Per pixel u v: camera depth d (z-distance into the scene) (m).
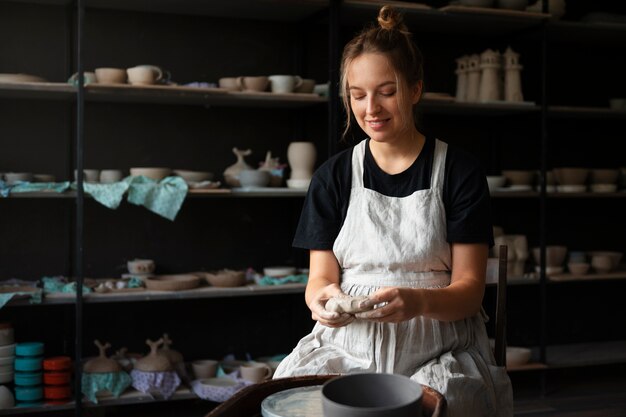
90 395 3.17
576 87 4.37
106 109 3.60
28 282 3.40
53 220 3.55
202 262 3.80
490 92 3.85
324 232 1.62
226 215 3.83
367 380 1.12
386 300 1.36
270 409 1.17
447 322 1.50
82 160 3.13
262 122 3.86
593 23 3.88
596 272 4.13
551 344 4.39
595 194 3.94
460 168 1.56
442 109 3.86
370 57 1.46
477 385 1.41
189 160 3.75
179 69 3.72
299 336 3.96
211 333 3.83
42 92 3.25
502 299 1.58
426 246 1.52
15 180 3.24
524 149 4.30
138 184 3.25
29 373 3.15
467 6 3.66
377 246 1.54
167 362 3.31
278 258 3.93
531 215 4.33
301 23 3.87
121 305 3.67
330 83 3.48
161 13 3.67
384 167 1.60
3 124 3.45
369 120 1.49
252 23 3.83
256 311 3.90
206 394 3.30
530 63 4.28
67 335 3.59
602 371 4.27
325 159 3.97
